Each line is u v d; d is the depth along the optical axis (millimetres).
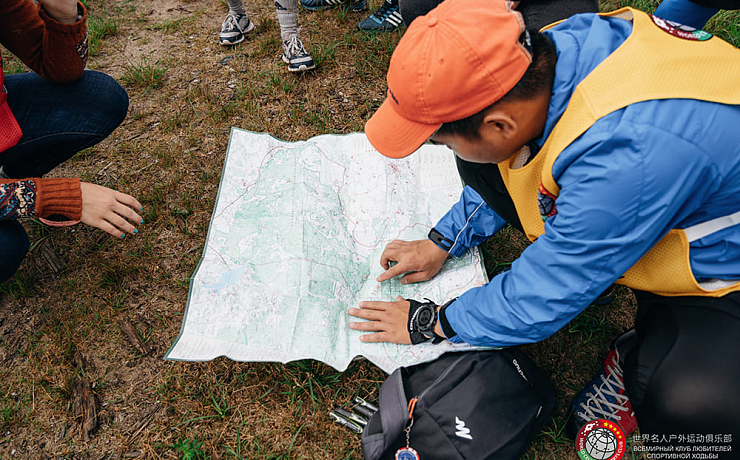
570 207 938
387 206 1809
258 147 1913
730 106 874
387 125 1055
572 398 1471
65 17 1397
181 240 1832
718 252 988
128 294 1685
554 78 957
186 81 2406
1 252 1380
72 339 1582
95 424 1414
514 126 948
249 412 1442
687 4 1380
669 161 842
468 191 1550
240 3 2545
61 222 1535
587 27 1022
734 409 943
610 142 861
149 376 1513
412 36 935
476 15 879
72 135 1667
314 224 1702
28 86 1556
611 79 890
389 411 1245
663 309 1095
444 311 1332
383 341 1449
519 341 1196
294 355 1406
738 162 877
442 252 1597
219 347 1406
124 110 1794
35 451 1388
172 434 1405
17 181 1354
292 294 1521
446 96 914
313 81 2391
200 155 2098
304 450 1381
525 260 1093
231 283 1545
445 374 1318
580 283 1006
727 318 1000
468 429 1224
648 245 943
